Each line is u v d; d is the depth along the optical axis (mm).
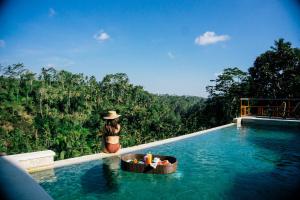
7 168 6730
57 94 104938
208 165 9555
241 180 7977
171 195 6820
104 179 7785
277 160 10336
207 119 50812
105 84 125438
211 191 7086
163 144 12875
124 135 60344
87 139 57125
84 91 112375
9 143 53250
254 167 9359
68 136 50656
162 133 69188
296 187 7402
